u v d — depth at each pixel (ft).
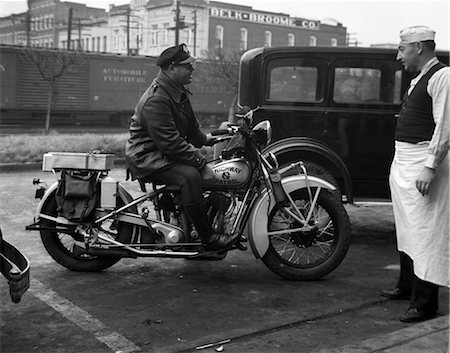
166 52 15.97
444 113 12.98
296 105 22.08
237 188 16.72
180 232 16.71
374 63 21.77
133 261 19.45
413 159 13.85
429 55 13.84
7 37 228.84
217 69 99.66
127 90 103.81
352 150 21.99
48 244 17.89
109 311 14.93
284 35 195.83
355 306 15.49
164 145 15.79
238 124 17.01
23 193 31.24
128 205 16.96
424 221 13.56
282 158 21.43
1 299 15.61
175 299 15.85
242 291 16.60
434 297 14.21
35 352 12.56
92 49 219.20
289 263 17.49
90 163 16.98
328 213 17.48
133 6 201.98
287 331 13.84
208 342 13.12
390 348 12.27
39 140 51.96
